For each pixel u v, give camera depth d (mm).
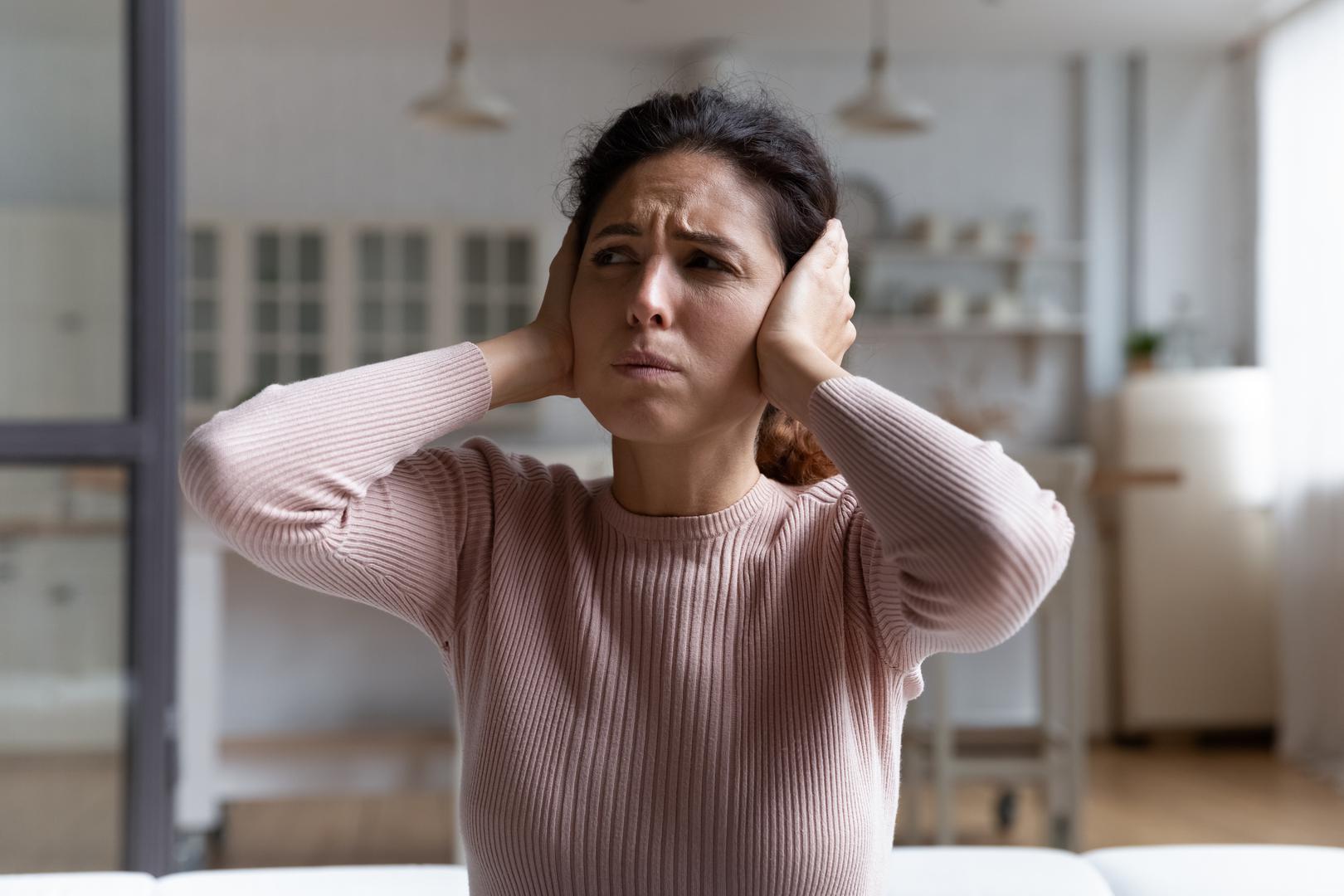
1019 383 5488
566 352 959
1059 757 3135
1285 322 4598
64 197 2418
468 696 905
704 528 876
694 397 843
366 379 890
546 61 5480
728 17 5047
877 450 771
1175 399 4793
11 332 2412
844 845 822
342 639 3641
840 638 858
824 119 5445
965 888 1143
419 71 5434
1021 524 729
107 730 2416
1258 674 4797
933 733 3113
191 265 5105
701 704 832
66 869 2402
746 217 860
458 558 932
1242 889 1158
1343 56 4344
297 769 3238
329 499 853
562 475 985
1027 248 5340
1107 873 1201
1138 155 5426
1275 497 4621
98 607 2416
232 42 5348
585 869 817
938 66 5496
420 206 5441
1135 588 4793
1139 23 5062
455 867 1218
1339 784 4176
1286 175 4664
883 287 5430
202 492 831
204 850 3328
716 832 812
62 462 2400
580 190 946
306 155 5383
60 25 2416
